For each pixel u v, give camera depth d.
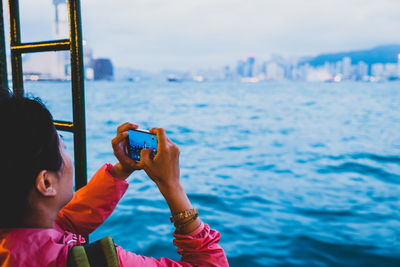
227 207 6.54
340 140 17.80
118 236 4.81
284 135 19.53
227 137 18.69
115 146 0.82
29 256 0.55
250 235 5.10
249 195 7.47
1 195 0.55
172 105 39.81
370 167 11.20
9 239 0.56
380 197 7.51
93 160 11.99
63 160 0.62
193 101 46.47
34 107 0.59
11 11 1.32
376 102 46.47
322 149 15.15
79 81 1.17
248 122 25.50
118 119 25.98
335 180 9.30
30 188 0.57
